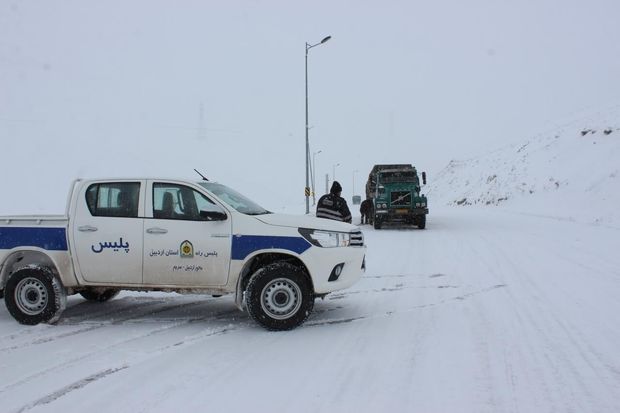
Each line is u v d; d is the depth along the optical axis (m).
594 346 5.48
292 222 6.62
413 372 4.91
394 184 21.70
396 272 10.49
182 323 6.97
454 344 5.71
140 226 6.69
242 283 6.70
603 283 8.63
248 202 7.45
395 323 6.67
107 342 6.12
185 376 4.95
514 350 5.44
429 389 4.50
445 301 7.79
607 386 4.47
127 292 9.15
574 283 8.70
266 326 6.39
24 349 5.89
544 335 5.90
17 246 6.94
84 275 6.82
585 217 23.11
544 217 26.02
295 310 6.39
